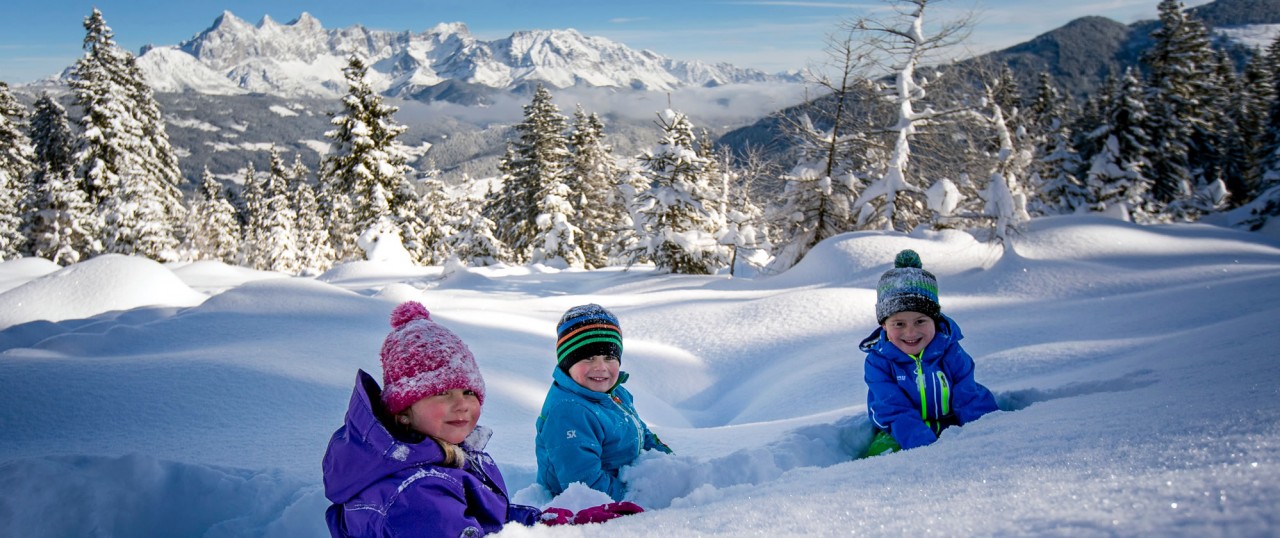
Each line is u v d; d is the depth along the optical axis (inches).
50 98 1614.2
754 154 1077.1
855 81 802.2
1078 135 1381.6
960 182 804.0
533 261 1342.3
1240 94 1659.7
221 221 1934.1
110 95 1414.9
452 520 72.0
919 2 757.9
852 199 864.3
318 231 1706.4
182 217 1652.3
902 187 777.6
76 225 1349.7
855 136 820.0
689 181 965.8
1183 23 1334.9
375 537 71.2
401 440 74.2
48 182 1357.0
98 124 1423.5
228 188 2797.7
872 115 830.5
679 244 937.5
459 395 77.5
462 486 76.5
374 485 72.8
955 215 680.4
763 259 1003.3
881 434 135.4
